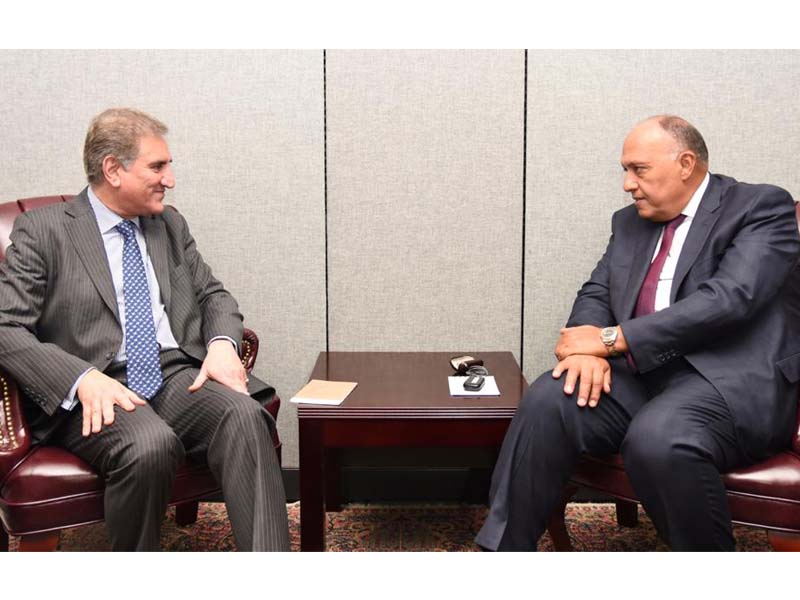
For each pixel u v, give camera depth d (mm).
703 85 2447
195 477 1852
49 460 1718
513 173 2514
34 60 2447
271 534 1713
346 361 2432
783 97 2445
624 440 1765
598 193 2502
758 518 1689
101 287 1938
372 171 2512
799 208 2102
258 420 1787
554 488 1850
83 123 2469
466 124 2496
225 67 2465
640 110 2461
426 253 2547
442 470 2598
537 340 2578
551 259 2537
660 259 2051
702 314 1812
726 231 1947
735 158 2471
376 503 2594
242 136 2488
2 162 2482
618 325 2057
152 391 1938
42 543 1691
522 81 2479
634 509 2350
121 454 1676
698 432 1703
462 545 2242
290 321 2570
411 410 1938
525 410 1850
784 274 1880
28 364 1777
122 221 2021
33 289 1893
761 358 1842
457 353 2561
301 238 2535
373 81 2480
